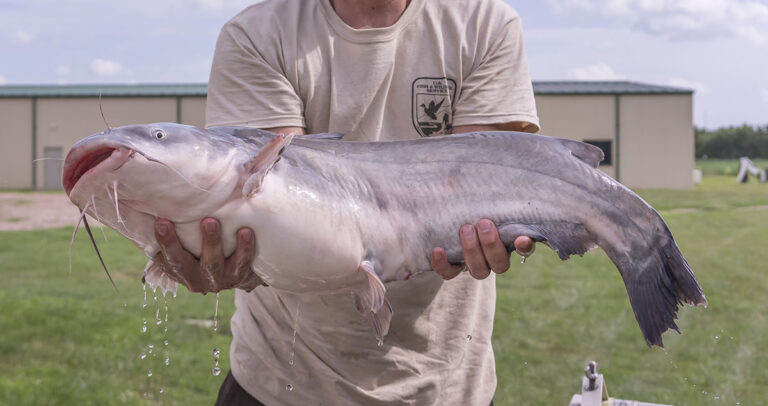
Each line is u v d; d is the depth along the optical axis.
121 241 13.31
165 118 28.48
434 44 2.33
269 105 2.27
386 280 1.93
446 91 2.35
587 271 9.88
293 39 2.31
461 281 2.42
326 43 2.32
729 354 5.77
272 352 2.40
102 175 1.60
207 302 7.61
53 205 21.70
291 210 1.76
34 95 29.16
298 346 2.36
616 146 27.81
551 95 27.78
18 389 4.73
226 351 5.75
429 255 1.92
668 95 27.61
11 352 5.64
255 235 1.75
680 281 1.82
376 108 2.33
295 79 2.31
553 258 11.02
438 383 2.38
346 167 1.91
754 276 9.46
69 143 29.12
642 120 27.77
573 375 5.22
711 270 9.98
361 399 2.34
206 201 1.69
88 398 4.61
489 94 2.32
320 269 1.83
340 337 2.31
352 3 2.31
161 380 5.03
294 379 2.38
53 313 6.91
